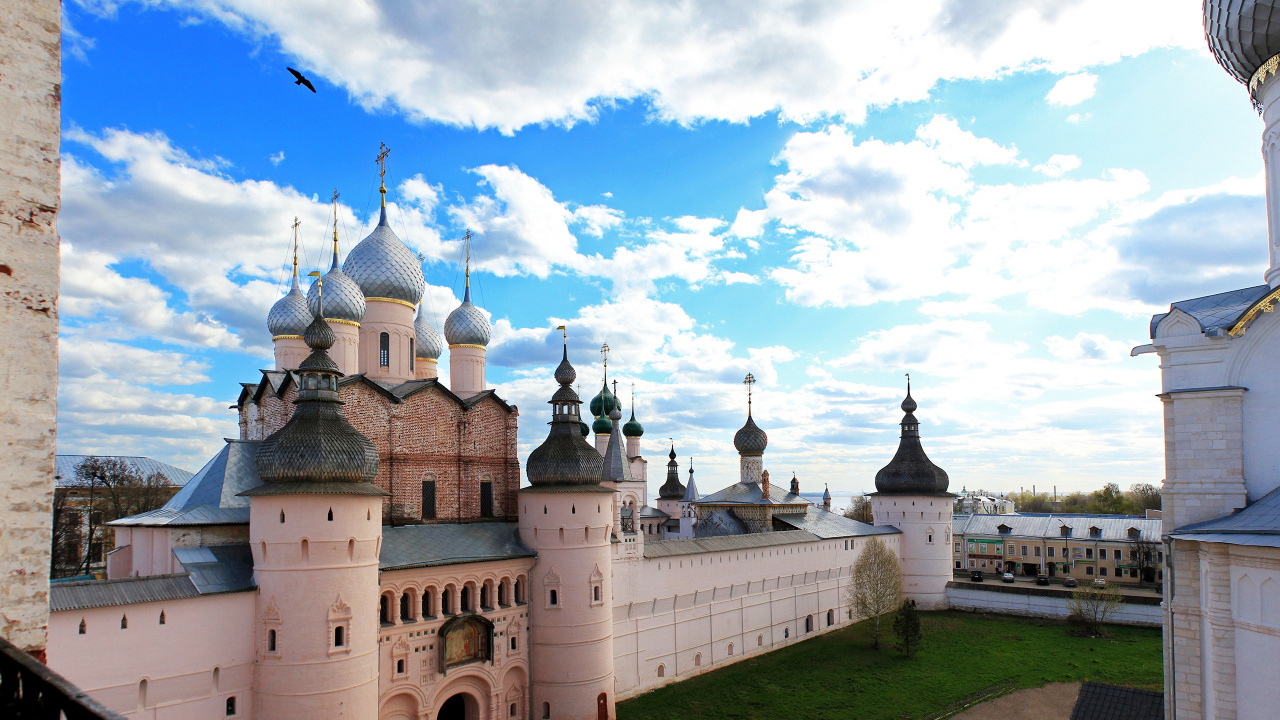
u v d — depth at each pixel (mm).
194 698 35188
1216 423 31859
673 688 58656
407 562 44219
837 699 55688
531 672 50562
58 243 10883
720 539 68750
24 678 7922
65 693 7285
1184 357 33031
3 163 10281
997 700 55375
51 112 10953
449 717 49969
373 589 39906
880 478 95250
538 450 52750
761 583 70750
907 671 62781
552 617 50562
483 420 56781
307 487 38000
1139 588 99625
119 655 33031
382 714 42031
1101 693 37375
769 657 68250
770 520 85812
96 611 32594
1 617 9781
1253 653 27234
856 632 78188
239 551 40500
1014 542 115812
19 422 10156
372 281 58312
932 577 90562
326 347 41344
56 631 31375
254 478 46094
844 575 83000
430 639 44781
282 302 56719
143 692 33688
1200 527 30484
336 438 39562
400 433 51031
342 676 37625
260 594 37688
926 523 91688
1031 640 73250
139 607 33844
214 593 36250
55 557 88438
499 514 57062
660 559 60344
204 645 35719
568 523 51031
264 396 53812
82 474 99375
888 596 73250
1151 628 77375
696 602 63406
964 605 88750
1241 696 27812
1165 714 32719
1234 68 37000
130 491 93938
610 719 51188
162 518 41594
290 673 36781
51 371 10594
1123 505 161000
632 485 64812
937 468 93438
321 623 37406
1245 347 31578
